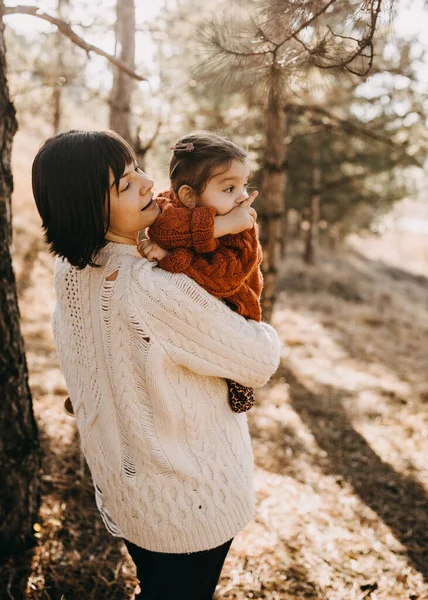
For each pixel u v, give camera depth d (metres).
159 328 1.20
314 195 10.91
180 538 1.28
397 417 4.52
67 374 1.38
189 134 1.38
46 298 6.71
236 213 1.27
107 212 1.20
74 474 2.94
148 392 1.24
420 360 6.61
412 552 2.64
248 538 2.60
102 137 1.18
